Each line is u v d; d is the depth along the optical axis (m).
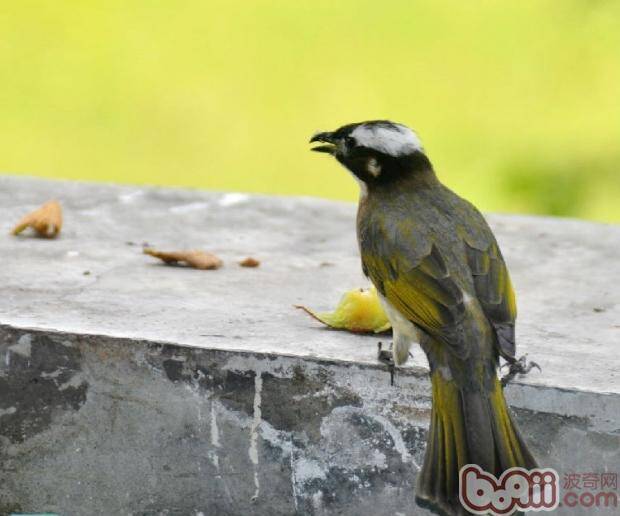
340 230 14.10
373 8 26.44
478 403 8.94
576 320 11.40
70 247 13.05
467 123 22.50
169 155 22.84
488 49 24.58
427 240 9.95
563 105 22.86
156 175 22.36
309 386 9.83
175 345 9.92
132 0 27.00
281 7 26.62
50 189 15.18
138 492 10.17
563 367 10.00
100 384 10.08
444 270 9.67
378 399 9.77
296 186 22.47
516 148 21.64
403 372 9.70
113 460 10.16
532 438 9.59
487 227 10.23
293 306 11.35
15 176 15.66
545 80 23.52
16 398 10.20
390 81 24.03
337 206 14.96
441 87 23.83
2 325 10.16
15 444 10.27
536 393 9.54
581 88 23.27
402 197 10.56
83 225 13.88
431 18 26.03
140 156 22.72
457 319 9.29
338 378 9.78
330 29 25.81
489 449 8.76
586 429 9.48
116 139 23.03
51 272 12.09
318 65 24.81
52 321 10.37
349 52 25.17
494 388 9.05
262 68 24.59
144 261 12.71
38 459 10.26
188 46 25.38
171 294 11.53
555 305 11.84
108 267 12.40
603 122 22.17
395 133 10.73
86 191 15.16
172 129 23.44
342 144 10.88
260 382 9.87
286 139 23.09
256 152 22.83
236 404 9.92
